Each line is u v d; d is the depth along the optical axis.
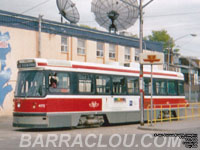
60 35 33.25
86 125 19.27
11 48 28.91
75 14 36.12
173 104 26.33
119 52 40.75
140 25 20.89
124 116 21.59
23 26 29.83
